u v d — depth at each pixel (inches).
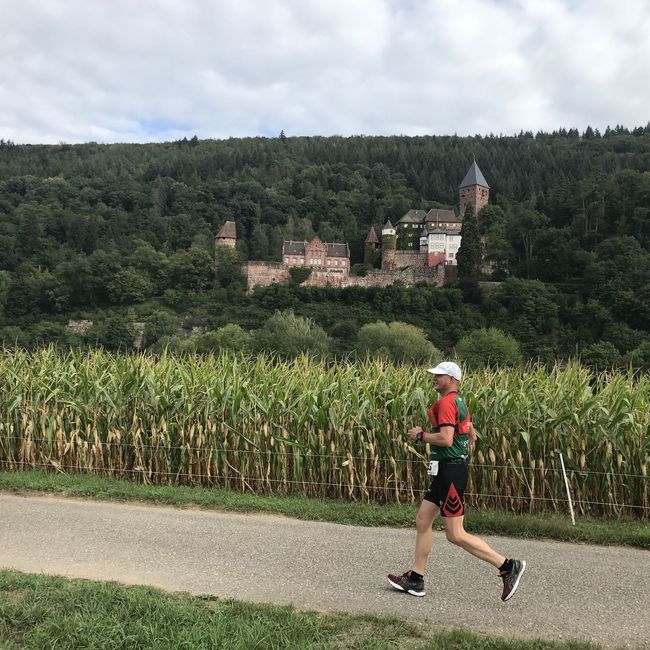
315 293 4271.7
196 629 169.2
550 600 210.4
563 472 347.3
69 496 356.5
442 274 4379.9
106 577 221.1
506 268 4333.2
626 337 2906.0
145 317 3860.7
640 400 365.4
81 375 447.5
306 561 245.0
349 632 176.9
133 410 422.6
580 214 4613.7
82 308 4035.4
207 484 400.5
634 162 6451.8
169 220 5792.3
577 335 3169.3
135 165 7746.1
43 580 208.1
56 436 431.2
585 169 6525.6
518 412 368.2
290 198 6875.0
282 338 2556.6
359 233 6141.7
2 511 316.8
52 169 7076.8
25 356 491.2
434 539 283.4
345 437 382.0
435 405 213.5
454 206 6476.4
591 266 3659.0
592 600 211.5
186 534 280.8
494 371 430.6
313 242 4709.6
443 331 3555.6
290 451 393.4
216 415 406.3
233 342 2578.7
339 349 2869.1
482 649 167.2
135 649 161.2
